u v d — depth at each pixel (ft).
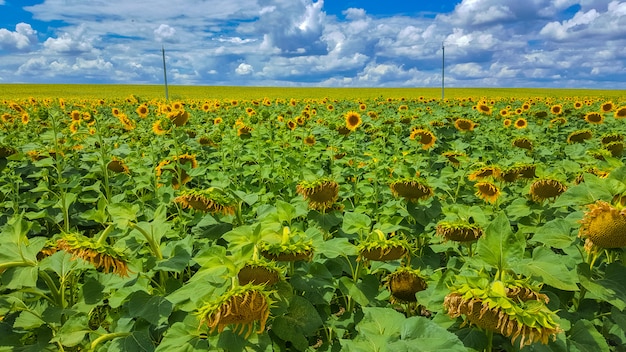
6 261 10.27
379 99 109.19
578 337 9.93
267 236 9.91
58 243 9.94
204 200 11.73
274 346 10.32
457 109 73.00
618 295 10.05
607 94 280.51
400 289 11.64
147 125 45.50
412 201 15.31
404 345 6.55
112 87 318.65
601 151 20.61
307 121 47.80
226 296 7.59
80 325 10.76
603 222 9.62
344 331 11.55
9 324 11.52
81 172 26.84
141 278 11.22
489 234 8.96
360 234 12.08
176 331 9.55
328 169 30.68
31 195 23.20
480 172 17.60
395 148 32.09
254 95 236.84
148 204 19.81
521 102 113.09
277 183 24.82
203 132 39.24
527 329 7.09
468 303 7.45
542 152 30.78
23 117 39.91
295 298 10.23
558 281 8.39
